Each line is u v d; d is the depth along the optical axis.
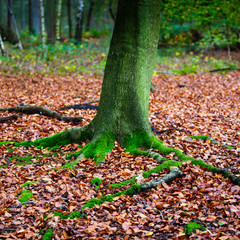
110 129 5.88
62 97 11.05
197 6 15.01
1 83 12.73
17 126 7.60
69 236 3.32
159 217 3.65
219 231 3.21
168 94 11.57
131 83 5.91
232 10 16.19
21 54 16.67
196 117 8.46
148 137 5.88
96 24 37.94
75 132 6.36
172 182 4.49
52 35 25.95
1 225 3.49
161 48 21.16
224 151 5.76
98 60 17.53
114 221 3.60
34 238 3.29
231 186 4.25
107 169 5.03
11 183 4.63
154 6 5.85
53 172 4.90
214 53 19.17
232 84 12.70
